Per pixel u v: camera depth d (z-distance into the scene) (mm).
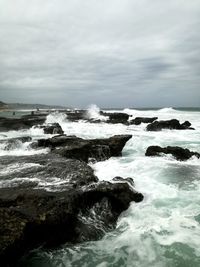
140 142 20125
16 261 5957
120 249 6477
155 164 13391
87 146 13969
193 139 22031
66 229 6863
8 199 7062
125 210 8328
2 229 5633
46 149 15383
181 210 8273
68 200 7156
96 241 6848
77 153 13422
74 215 7164
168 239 6738
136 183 10469
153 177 11430
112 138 15891
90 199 8156
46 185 8312
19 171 9781
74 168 10141
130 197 8703
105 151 14664
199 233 6973
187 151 15031
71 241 6809
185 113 61688
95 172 12031
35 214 6336
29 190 7797
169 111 72312
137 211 8227
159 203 8766
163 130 28000
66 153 12969
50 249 6605
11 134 23641
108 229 7410
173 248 6367
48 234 6484
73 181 8750
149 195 9375
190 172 12148
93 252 6426
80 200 7730
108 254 6324
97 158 14195
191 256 6062
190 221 7594
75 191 7852
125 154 16453
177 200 8992
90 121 35500
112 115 39500
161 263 5891
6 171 9789
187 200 8992
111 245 6656
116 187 8578
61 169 9984
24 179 8867
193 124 35125
